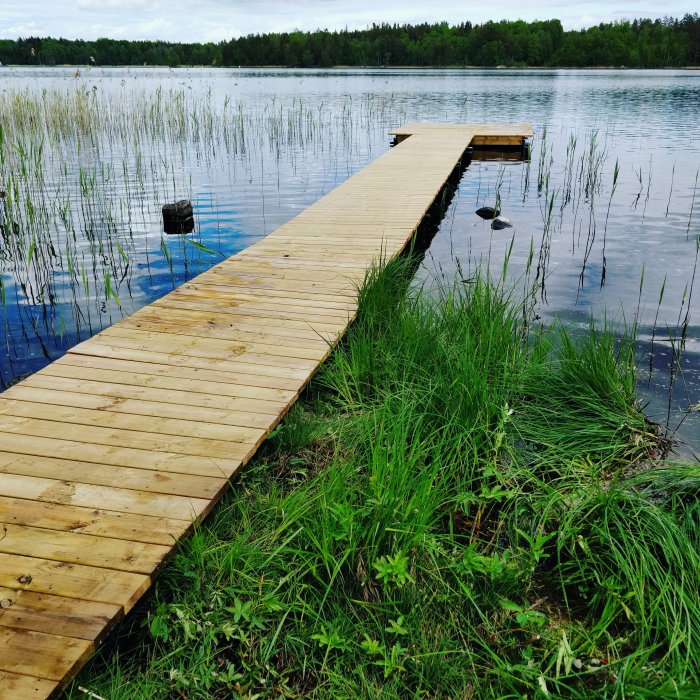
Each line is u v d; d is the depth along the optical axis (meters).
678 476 2.78
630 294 5.55
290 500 2.56
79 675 1.83
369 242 5.77
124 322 3.99
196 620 2.03
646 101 26.06
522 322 4.73
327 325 3.99
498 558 2.36
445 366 3.60
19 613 1.81
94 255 6.15
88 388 3.15
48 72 51.09
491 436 3.10
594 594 2.27
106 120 16.36
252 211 8.48
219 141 14.94
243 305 4.31
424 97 28.39
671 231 7.54
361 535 2.29
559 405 3.51
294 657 1.98
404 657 1.97
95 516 2.22
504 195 9.55
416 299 4.54
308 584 2.18
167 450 2.64
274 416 2.93
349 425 3.25
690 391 3.88
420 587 2.24
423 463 2.79
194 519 2.22
